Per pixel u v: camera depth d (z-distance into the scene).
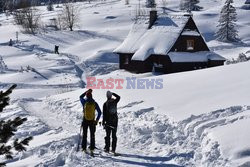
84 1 160.38
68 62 59.72
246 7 121.38
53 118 20.52
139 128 13.88
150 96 19.53
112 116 11.98
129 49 53.16
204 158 10.11
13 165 10.77
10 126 6.98
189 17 52.53
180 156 10.84
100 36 88.19
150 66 51.69
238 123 11.35
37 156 11.67
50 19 107.88
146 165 10.52
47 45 78.81
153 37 52.59
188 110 14.80
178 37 50.97
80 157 11.35
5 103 7.07
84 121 12.04
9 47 72.81
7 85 43.84
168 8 126.12
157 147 12.20
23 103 26.41
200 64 51.41
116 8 127.81
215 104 14.73
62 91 40.28
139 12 109.38
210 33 93.94
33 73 49.31
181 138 12.34
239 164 9.09
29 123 17.33
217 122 12.06
